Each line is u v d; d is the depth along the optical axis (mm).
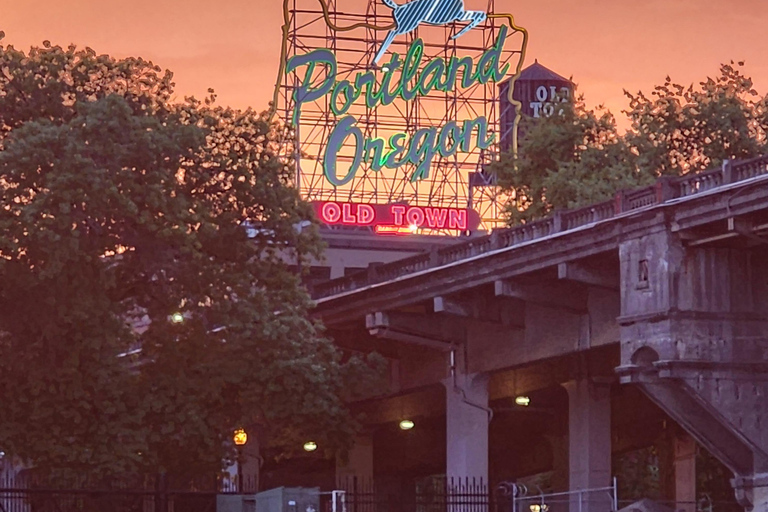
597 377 70625
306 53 115000
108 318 63875
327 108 115250
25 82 65750
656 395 57562
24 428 63781
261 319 67188
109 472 63656
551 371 73750
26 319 63000
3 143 63281
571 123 96500
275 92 114125
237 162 67438
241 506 64875
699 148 93062
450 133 119250
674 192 56656
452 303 69688
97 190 61469
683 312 56062
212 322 67500
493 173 100562
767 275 57156
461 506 72000
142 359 70375
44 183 62312
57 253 60906
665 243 56375
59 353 63844
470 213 118000
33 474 69062
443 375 75125
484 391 73875
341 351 77062
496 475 98312
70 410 63438
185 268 66062
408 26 117062
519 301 69562
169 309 66438
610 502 69562
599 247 60000
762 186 51469
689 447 81375
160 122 65750
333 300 75938
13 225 61125
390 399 87250
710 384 56156
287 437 72375
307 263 70375
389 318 73312
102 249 63844
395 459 98438
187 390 66188
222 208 67750
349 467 91062
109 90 67500
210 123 67250
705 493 93062
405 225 115938
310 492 58031
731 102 92250
